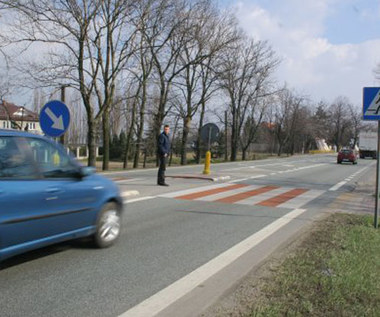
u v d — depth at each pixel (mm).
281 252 6148
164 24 26875
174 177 17516
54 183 4945
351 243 6609
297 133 83312
